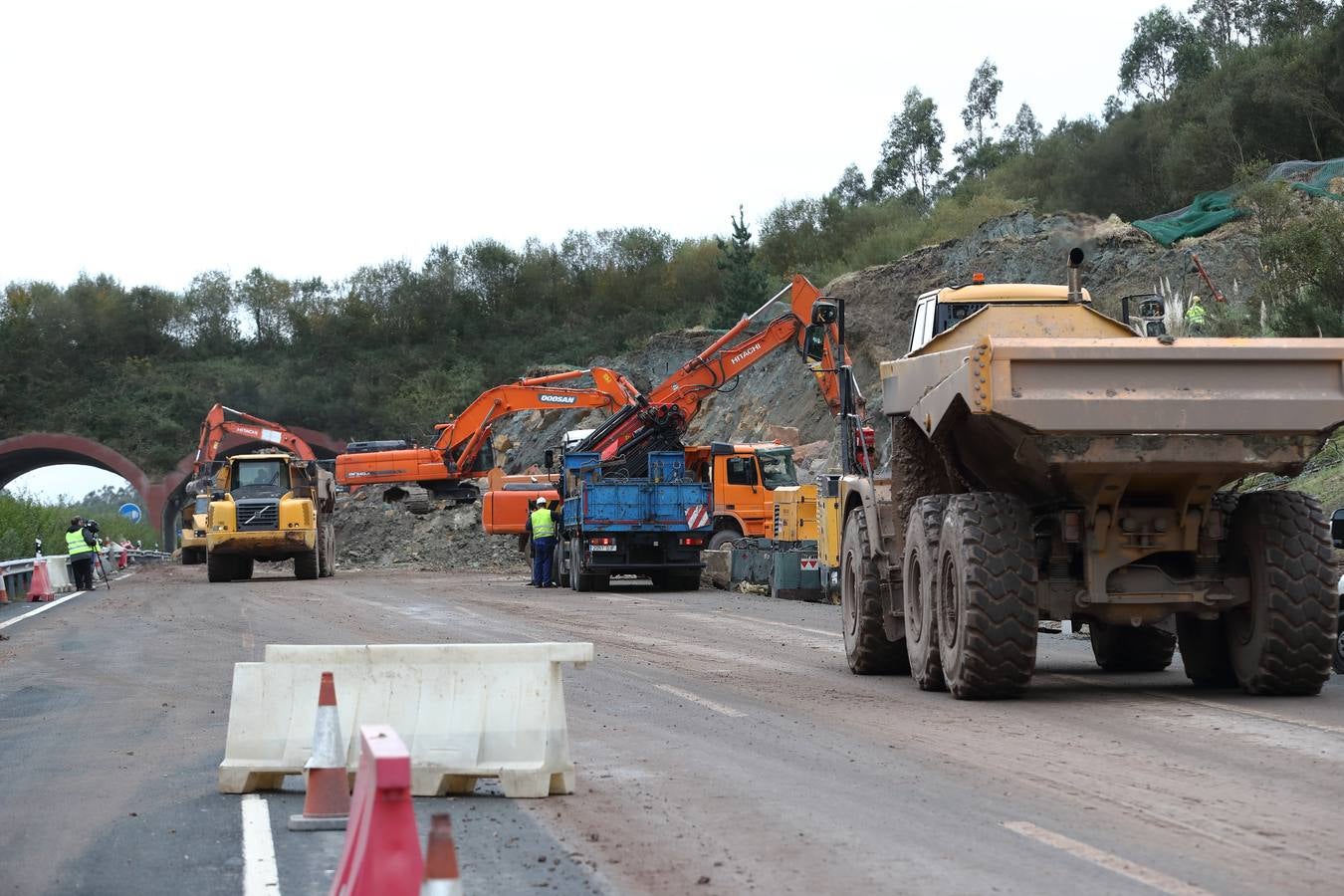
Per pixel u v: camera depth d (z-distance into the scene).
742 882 7.07
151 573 55.66
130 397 123.06
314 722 9.59
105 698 15.47
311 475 48.75
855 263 87.50
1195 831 7.87
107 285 133.25
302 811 9.15
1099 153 77.06
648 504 37.66
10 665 19.48
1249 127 64.44
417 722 9.63
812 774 9.95
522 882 7.18
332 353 129.12
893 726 12.06
